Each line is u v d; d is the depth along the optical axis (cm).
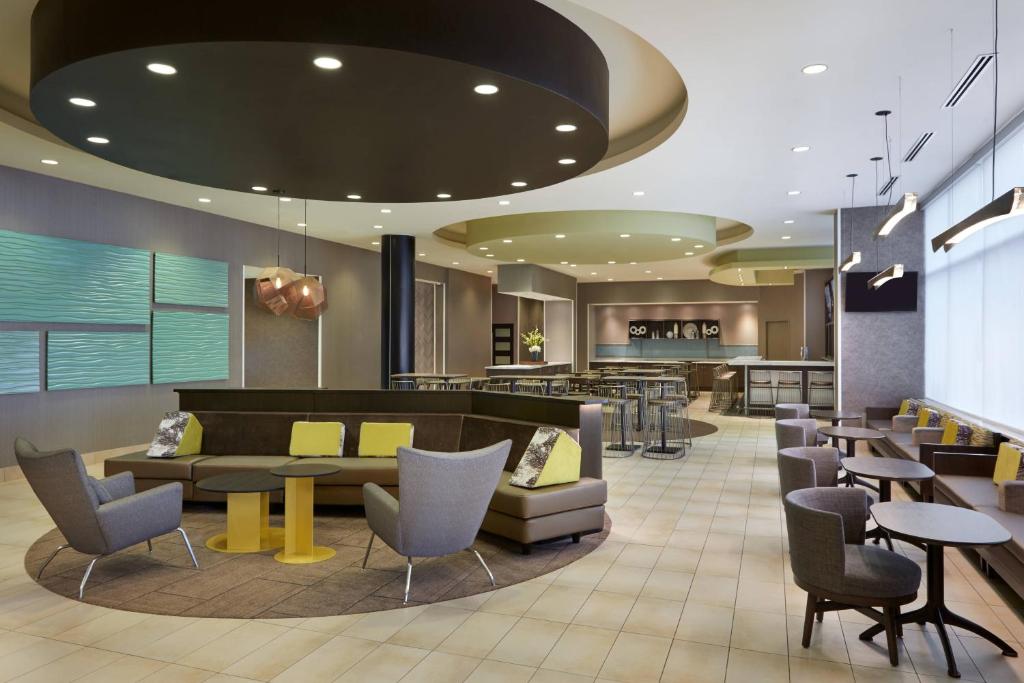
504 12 374
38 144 700
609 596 444
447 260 1641
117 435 925
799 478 499
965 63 498
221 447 703
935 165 790
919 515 375
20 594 445
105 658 357
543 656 360
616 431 1183
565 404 601
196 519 629
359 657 358
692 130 652
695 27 441
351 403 721
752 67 505
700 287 2188
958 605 428
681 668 347
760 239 1335
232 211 1055
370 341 1495
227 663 351
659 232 1070
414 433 691
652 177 835
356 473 629
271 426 704
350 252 1427
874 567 359
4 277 784
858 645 373
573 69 416
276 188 661
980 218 413
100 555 450
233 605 427
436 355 1762
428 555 445
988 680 336
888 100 573
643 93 639
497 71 372
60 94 410
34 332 818
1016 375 672
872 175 833
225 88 400
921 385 1011
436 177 615
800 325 2109
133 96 414
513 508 526
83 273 872
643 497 720
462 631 390
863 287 1027
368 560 514
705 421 1395
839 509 409
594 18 486
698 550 540
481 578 476
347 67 367
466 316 1884
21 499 705
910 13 422
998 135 661
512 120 453
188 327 1027
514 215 1102
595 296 2291
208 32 334
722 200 970
